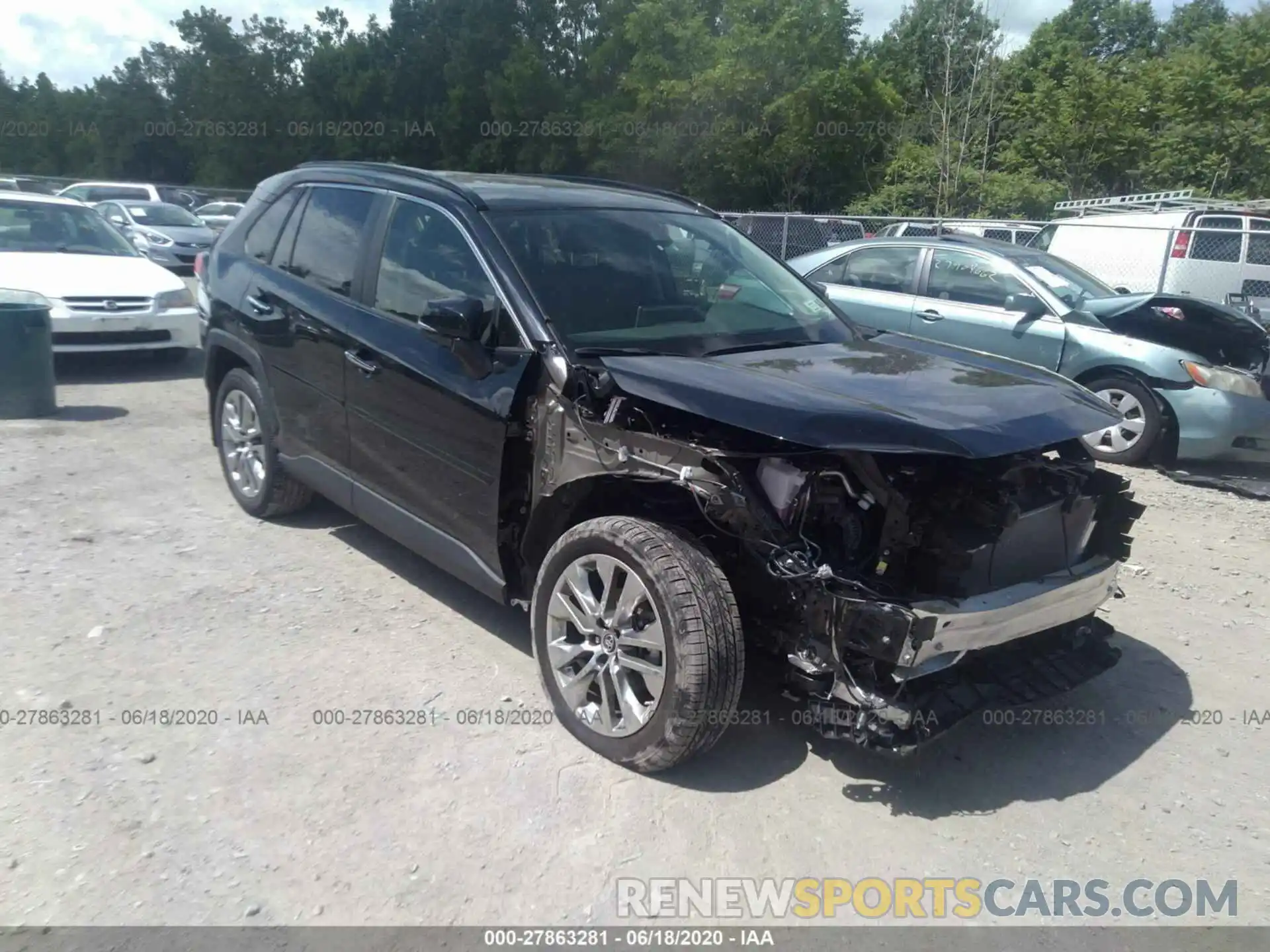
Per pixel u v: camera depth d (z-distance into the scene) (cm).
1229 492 784
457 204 447
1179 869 329
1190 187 2792
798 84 2948
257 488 585
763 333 444
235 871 304
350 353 470
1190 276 1403
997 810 355
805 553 334
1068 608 367
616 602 362
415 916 290
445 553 436
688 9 3145
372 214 492
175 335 1005
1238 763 392
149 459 718
